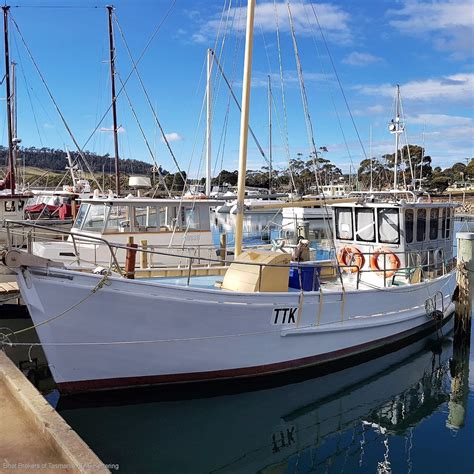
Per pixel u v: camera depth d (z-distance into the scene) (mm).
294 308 8484
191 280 9648
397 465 6688
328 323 9078
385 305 10281
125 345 7293
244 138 8898
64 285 6777
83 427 7238
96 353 7211
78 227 12703
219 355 7910
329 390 9203
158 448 6934
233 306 7766
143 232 12633
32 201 28453
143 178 15227
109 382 7438
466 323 11750
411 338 11508
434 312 11781
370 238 11414
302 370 8992
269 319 8211
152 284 7168
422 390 9344
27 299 6863
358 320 9656
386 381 9727
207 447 7031
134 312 7156
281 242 12547
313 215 31359
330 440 7387
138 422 7496
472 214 50844
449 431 7691
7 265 6559
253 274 8359
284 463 6738
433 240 12320
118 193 22172
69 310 6875
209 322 7652
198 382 7984
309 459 6852
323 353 9164
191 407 7957
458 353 11492
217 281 9523
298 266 8742
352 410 8398
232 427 7625
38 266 6723
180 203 12727
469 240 11711
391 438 7465
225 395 8195
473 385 9609
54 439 4508
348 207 11648
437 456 6926
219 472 6480
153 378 7656
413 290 11070
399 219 10922
